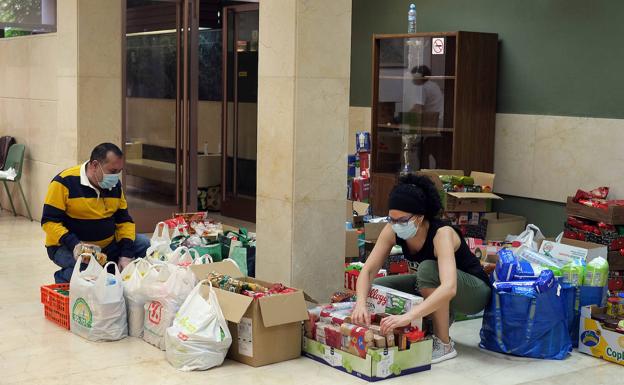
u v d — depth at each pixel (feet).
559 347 15.46
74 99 26.30
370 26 29.99
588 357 15.57
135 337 16.14
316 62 17.60
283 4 17.51
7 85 31.83
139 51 27.04
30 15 29.09
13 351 15.21
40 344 15.64
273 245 18.22
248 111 30.89
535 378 14.33
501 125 25.40
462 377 14.30
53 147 28.37
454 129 24.77
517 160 24.95
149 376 14.01
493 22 25.58
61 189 17.47
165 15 27.48
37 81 29.25
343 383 13.84
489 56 25.16
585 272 16.21
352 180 24.25
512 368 14.84
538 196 24.36
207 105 35.50
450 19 27.04
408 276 16.35
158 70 27.53
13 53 31.12
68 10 26.43
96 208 17.74
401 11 28.71
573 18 23.22
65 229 17.39
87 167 17.70
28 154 30.19
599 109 22.62
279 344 14.84
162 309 15.34
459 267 15.60
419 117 26.12
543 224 24.39
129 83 26.99
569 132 23.36
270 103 18.03
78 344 15.67
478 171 25.31
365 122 30.22
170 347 14.48
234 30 31.35
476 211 23.12
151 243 18.47
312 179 17.83
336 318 14.87
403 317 13.98
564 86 23.54
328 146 17.97
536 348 15.35
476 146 25.21
